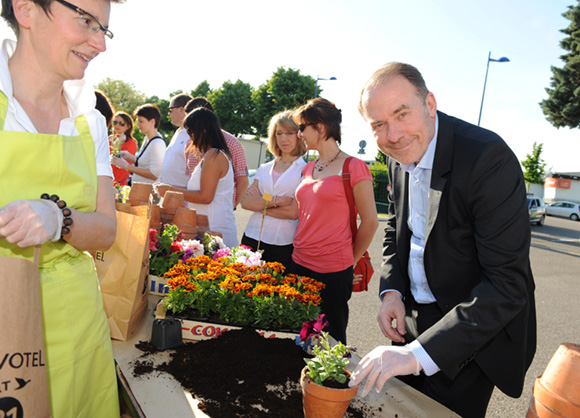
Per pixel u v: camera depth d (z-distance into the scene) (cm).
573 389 96
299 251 263
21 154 94
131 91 3656
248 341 149
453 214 149
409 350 122
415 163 166
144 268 159
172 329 148
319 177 257
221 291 164
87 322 110
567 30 2442
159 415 111
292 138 302
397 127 138
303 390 112
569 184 3844
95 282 117
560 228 2302
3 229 82
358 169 247
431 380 169
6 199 95
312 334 144
